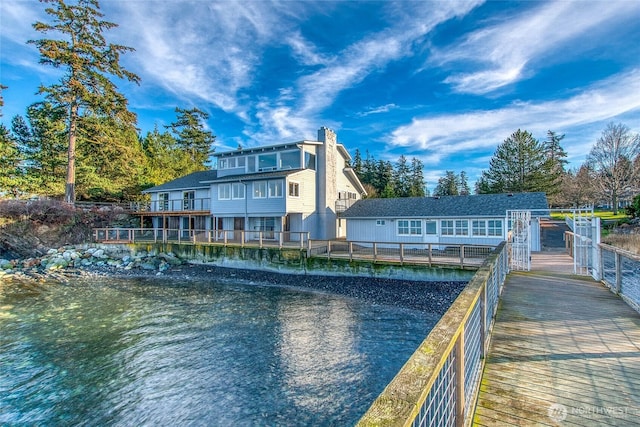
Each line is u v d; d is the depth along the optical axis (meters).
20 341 9.59
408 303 13.03
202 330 10.45
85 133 27.72
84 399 6.74
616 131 32.22
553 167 39.00
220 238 23.98
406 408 0.98
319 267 17.48
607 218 29.25
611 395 2.97
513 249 12.13
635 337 4.39
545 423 2.57
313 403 6.58
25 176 28.05
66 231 26.08
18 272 19.94
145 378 7.53
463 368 2.20
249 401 6.65
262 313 12.15
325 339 9.68
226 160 27.09
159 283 17.41
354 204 24.78
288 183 22.19
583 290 7.25
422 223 20.42
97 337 9.88
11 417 6.19
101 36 27.22
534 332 4.64
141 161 37.00
